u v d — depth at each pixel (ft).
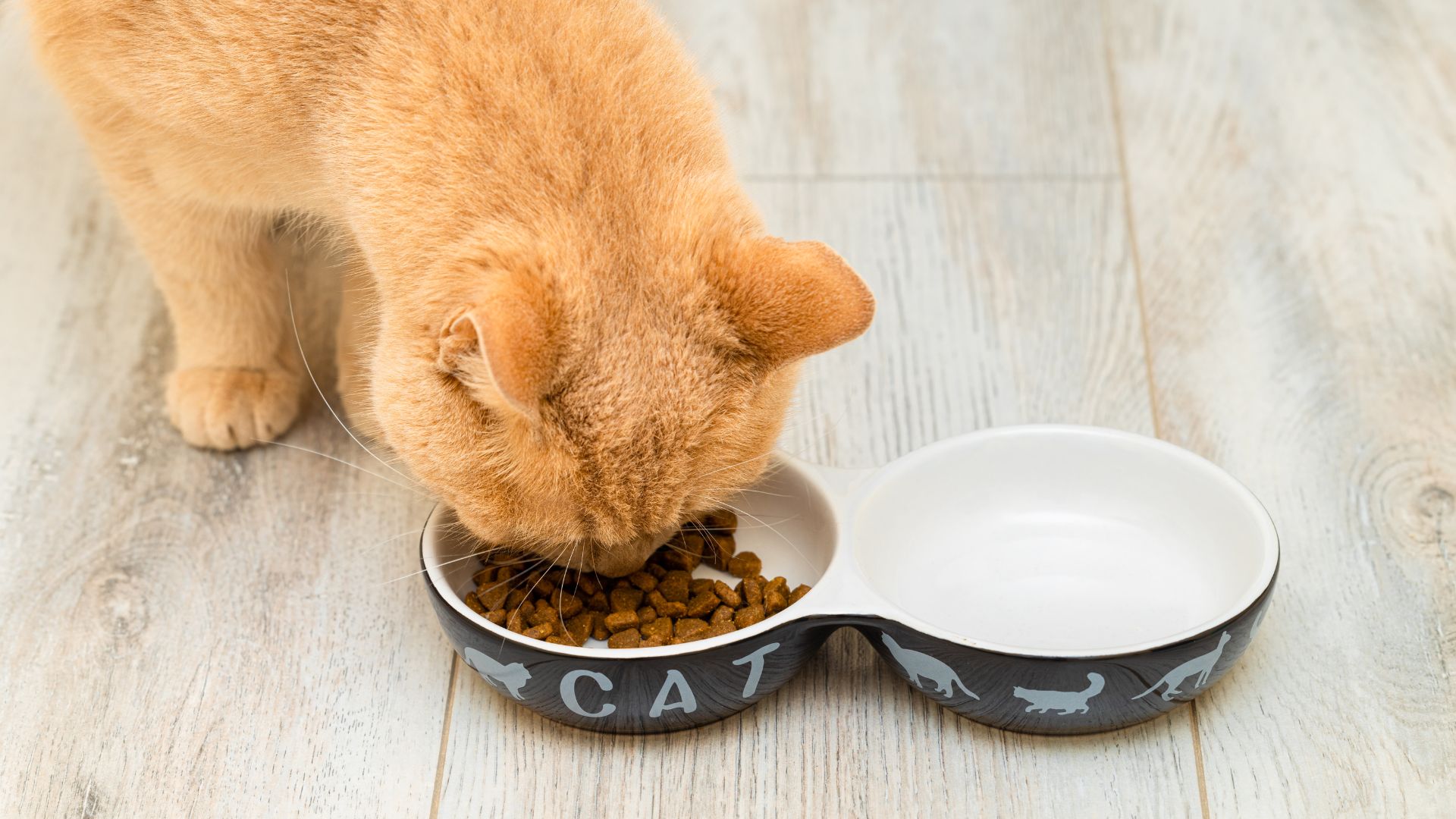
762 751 3.12
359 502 3.52
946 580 3.24
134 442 3.63
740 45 4.49
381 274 3.06
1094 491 3.31
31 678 3.25
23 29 3.41
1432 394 3.62
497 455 2.97
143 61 3.22
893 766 3.10
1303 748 3.10
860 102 4.33
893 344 3.78
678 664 3.00
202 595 3.37
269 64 3.15
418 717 3.19
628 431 2.92
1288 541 3.38
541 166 3.00
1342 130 4.21
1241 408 3.62
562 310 2.90
